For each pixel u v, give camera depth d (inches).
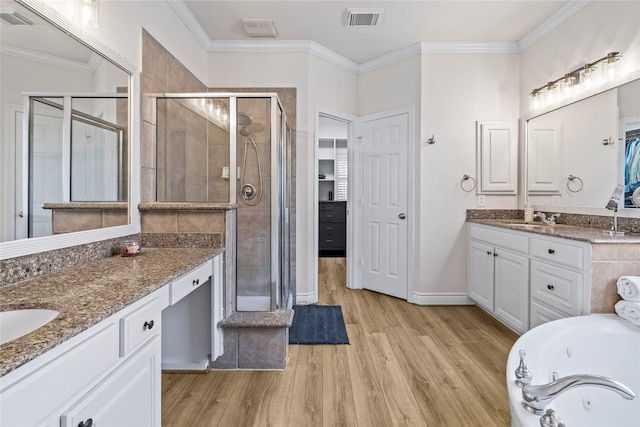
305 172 129.0
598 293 67.5
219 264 76.9
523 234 90.7
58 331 28.2
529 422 35.5
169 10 95.3
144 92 80.9
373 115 141.9
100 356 33.7
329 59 135.6
